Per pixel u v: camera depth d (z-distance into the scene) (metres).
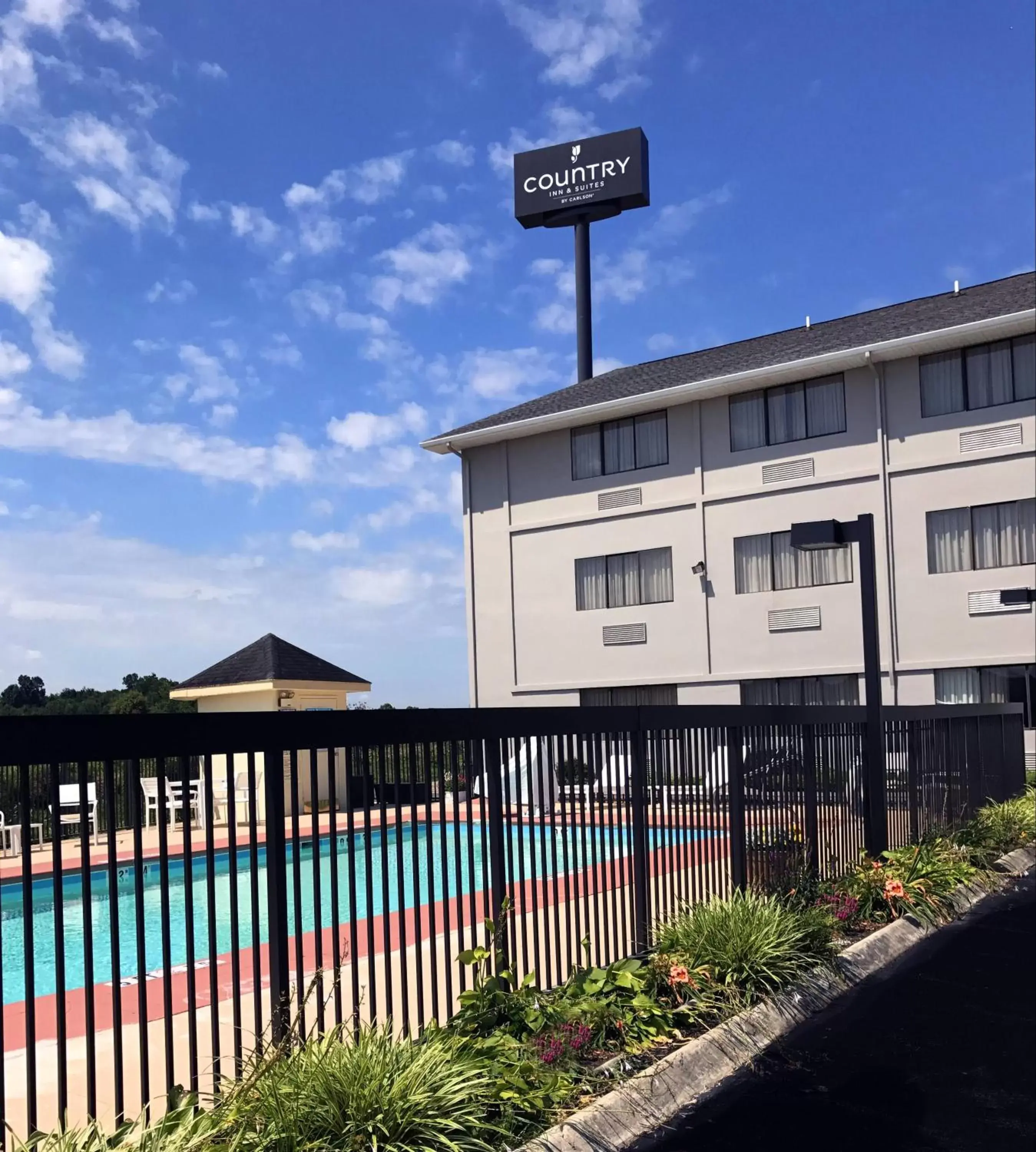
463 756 5.05
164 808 3.57
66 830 13.88
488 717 5.11
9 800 3.64
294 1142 3.54
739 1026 5.79
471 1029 4.77
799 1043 5.89
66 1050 3.42
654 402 25.88
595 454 27.77
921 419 23.03
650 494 26.67
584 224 38.62
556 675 28.05
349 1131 3.64
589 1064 4.96
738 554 25.42
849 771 9.47
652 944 6.32
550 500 28.39
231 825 3.79
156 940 9.39
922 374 23.14
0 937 3.13
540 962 5.65
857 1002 6.68
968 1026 6.18
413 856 4.62
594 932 5.86
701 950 6.27
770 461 24.91
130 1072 4.77
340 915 8.13
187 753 3.63
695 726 6.95
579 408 26.97
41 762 3.18
